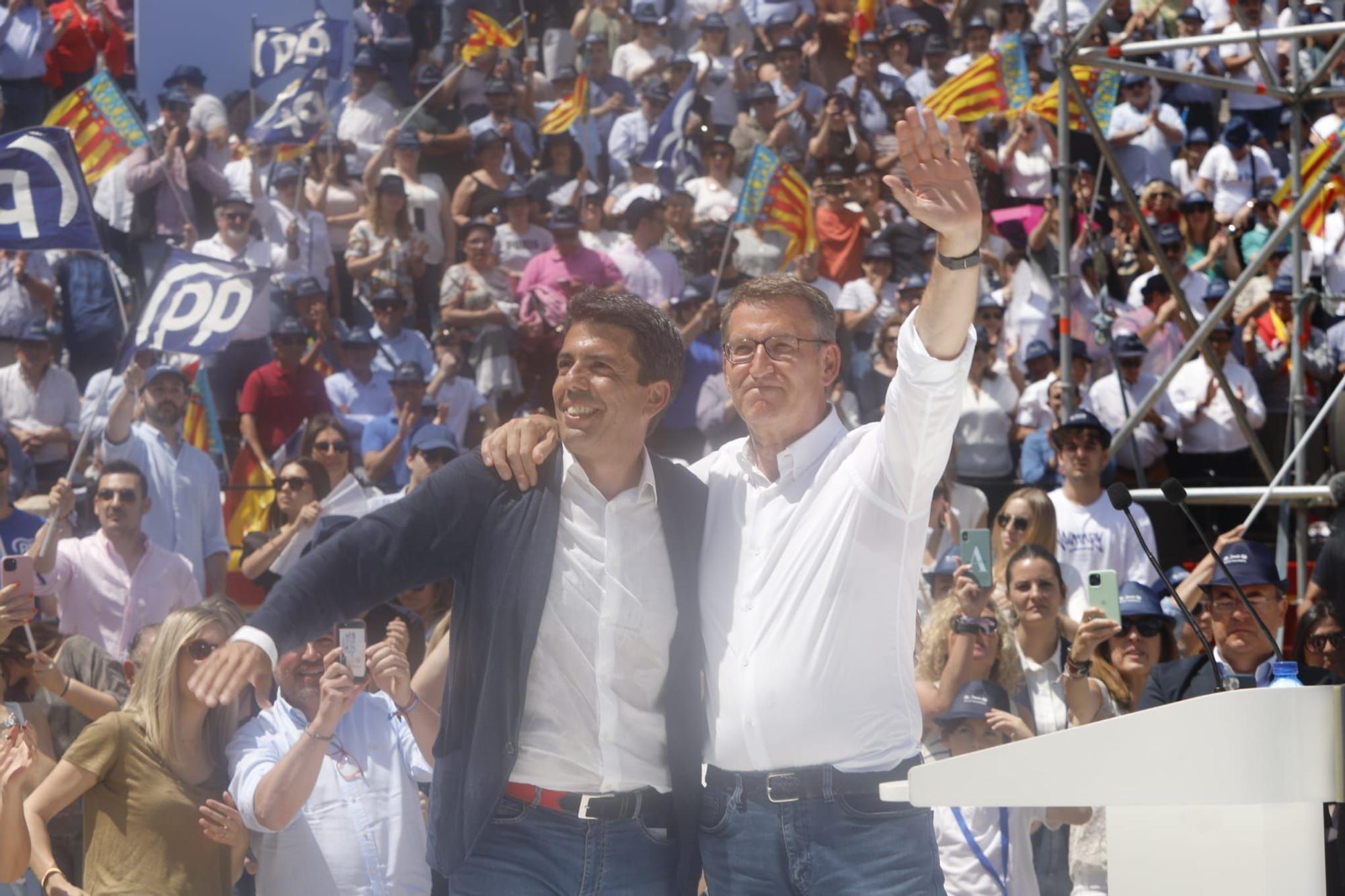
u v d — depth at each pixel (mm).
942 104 10336
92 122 8125
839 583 2807
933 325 2609
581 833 2857
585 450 2875
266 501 7676
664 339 2936
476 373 9023
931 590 5883
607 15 11367
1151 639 5238
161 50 9359
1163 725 1765
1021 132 10664
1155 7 11977
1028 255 9945
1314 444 8875
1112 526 6684
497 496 2895
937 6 12016
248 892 4539
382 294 8906
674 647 2908
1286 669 2154
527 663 2814
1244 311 9547
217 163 9391
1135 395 8945
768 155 9164
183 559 6488
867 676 2812
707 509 2990
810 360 2900
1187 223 10438
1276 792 1725
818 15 11750
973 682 4566
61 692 4828
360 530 2818
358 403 8500
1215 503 7754
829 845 2787
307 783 3855
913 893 2793
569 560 2881
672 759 2885
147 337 6598
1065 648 5238
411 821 4180
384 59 10672
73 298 8805
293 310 8820
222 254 8875
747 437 3051
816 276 9359
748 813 2826
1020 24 11844
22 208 6125
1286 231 6309
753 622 2850
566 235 9281
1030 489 5891
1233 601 5133
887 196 10703
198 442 7898
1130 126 11125
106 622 6297
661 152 10750
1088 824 4309
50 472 8094
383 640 4527
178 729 4098
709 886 2928
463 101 10797
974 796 1851
